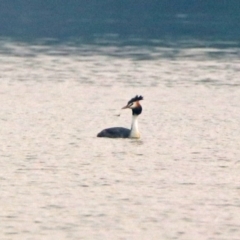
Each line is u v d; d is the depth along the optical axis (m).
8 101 39.41
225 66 58.75
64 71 54.22
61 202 21.52
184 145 28.62
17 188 22.73
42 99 40.28
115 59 63.62
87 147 27.94
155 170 24.95
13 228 19.62
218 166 25.64
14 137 29.73
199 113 36.03
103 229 19.66
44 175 24.16
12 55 66.94
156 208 21.17
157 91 43.84
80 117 34.72
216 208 21.27
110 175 24.23
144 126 32.38
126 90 44.25
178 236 19.34
